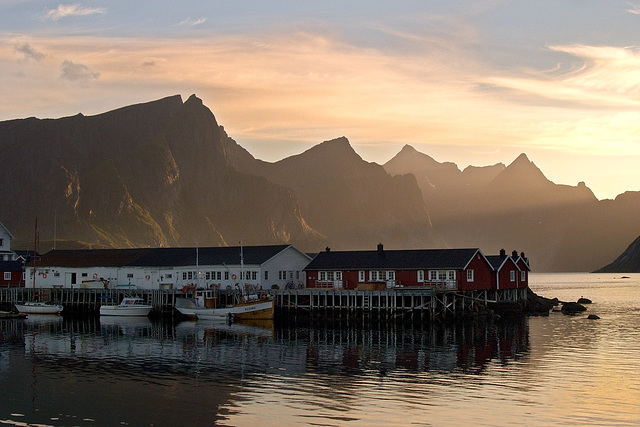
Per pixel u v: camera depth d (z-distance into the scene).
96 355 58.38
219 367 52.16
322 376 48.47
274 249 103.81
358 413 38.97
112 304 98.81
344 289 92.06
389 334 71.38
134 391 44.41
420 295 83.94
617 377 47.97
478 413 38.88
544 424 37.03
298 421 37.69
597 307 116.50
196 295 93.06
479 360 54.69
